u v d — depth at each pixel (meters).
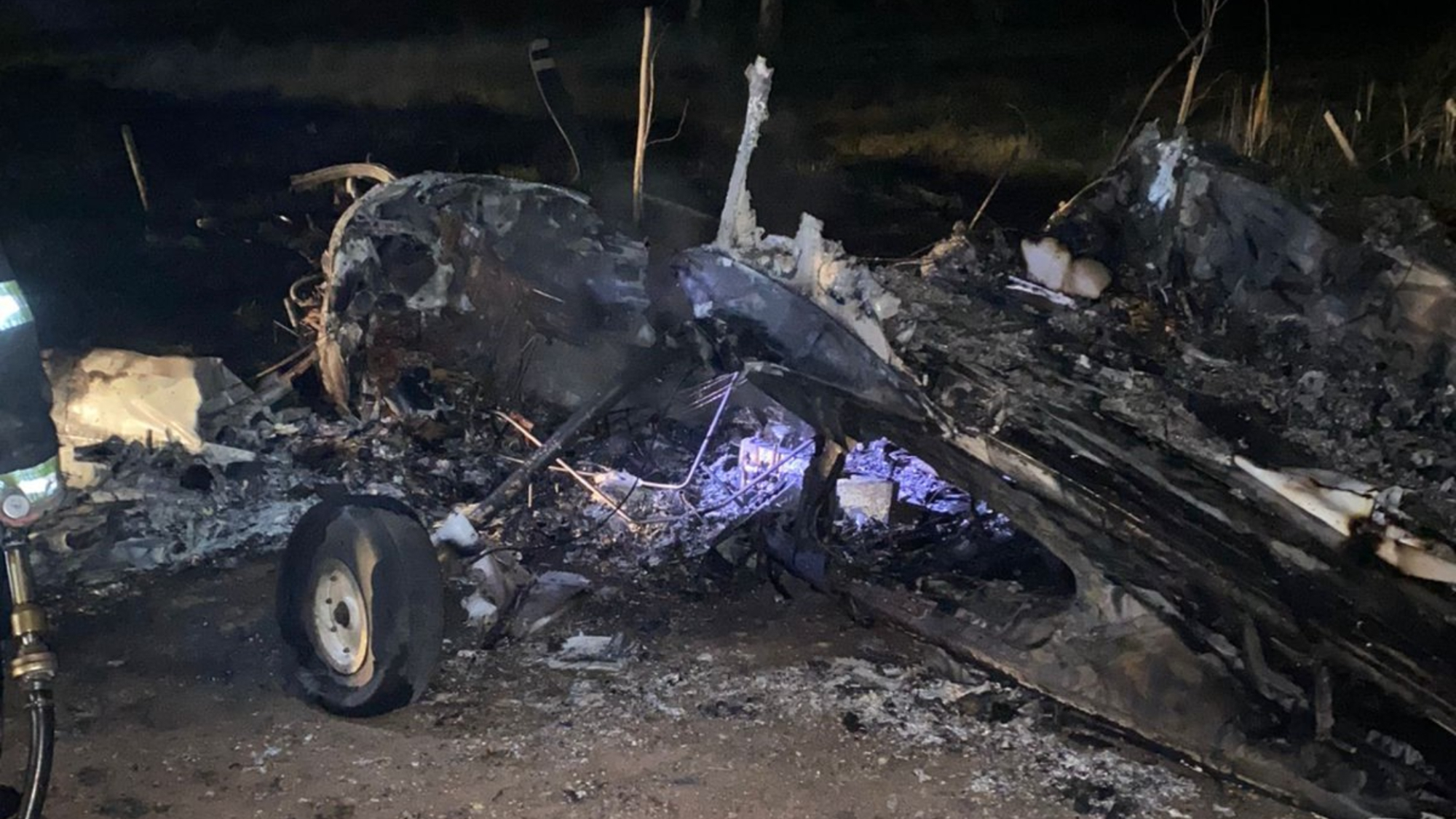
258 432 6.50
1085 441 3.82
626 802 3.78
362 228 6.30
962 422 3.95
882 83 18.14
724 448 6.23
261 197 12.76
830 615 4.92
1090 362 4.18
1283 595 3.56
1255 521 3.60
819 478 4.59
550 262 5.89
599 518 5.77
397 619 4.09
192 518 5.73
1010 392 3.95
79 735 4.15
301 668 4.42
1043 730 4.08
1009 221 10.65
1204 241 4.54
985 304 4.50
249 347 8.47
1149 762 3.92
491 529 5.67
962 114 15.45
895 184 12.26
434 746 4.08
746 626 4.87
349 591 4.21
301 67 22.06
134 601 5.09
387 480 6.11
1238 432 3.82
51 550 5.44
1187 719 3.71
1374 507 3.47
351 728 4.20
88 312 9.25
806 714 4.23
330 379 6.64
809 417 4.26
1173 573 3.72
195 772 3.94
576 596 5.01
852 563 4.68
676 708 4.29
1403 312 4.11
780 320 4.28
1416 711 3.41
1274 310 4.37
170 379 6.40
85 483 5.93
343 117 17.53
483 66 21.02
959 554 4.96
